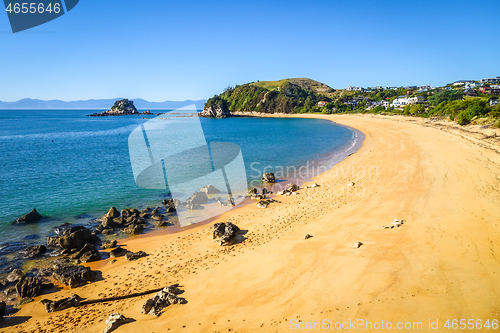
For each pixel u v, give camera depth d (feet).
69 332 26.96
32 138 237.66
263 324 25.90
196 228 53.57
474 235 38.58
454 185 62.69
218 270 36.60
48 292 35.22
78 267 38.91
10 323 29.40
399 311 25.82
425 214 48.06
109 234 52.34
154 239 49.62
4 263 42.63
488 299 26.27
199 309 28.96
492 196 53.72
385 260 34.42
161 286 34.42
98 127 361.30
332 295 28.96
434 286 28.78
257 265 36.65
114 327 26.81
